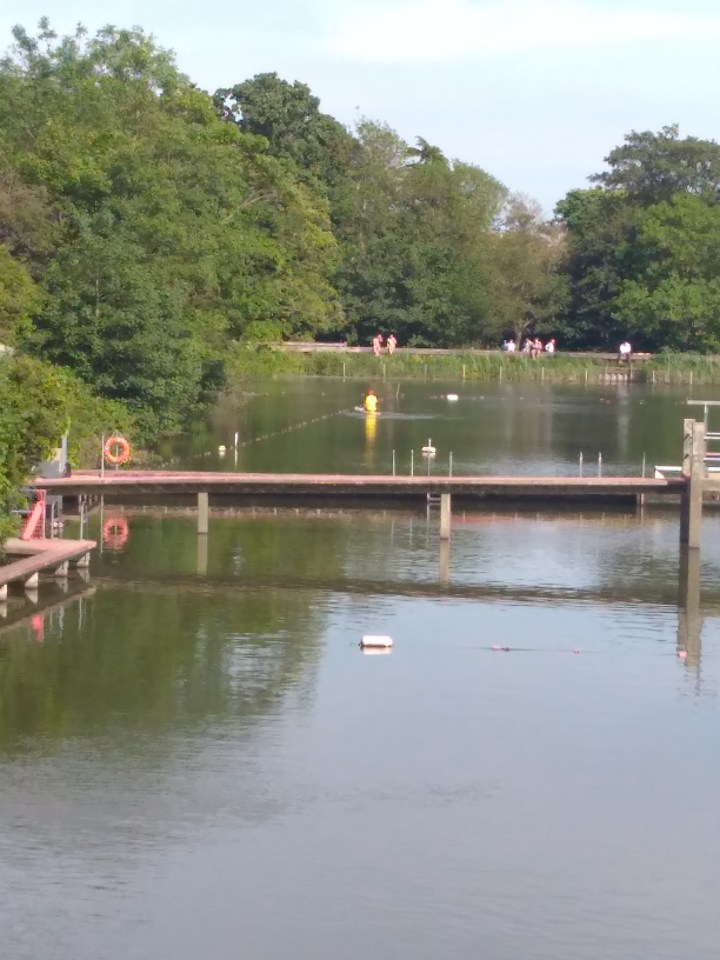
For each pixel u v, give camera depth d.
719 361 157.88
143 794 30.25
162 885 26.58
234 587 47.62
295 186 126.94
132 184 86.81
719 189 184.62
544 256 176.38
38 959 24.23
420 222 172.12
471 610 45.31
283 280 120.75
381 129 177.50
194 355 83.38
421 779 31.36
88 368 76.25
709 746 33.53
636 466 78.44
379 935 25.16
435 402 119.00
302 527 57.88
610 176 182.88
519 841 28.56
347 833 28.72
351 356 153.38
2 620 43.16
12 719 34.41
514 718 35.16
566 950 24.84
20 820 28.91
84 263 76.50
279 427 93.38
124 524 57.53
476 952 24.72
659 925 25.70
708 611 45.75
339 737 33.66
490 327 168.50
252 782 31.03
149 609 44.66
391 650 40.62
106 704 35.62
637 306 164.50
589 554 54.03
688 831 29.16
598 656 40.47
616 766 32.25
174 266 86.38
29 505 51.91
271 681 37.69
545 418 106.88
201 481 54.91
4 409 44.78
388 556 52.81
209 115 115.38
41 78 106.81
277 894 26.38
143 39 115.81
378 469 73.75
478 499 63.72
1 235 83.38
